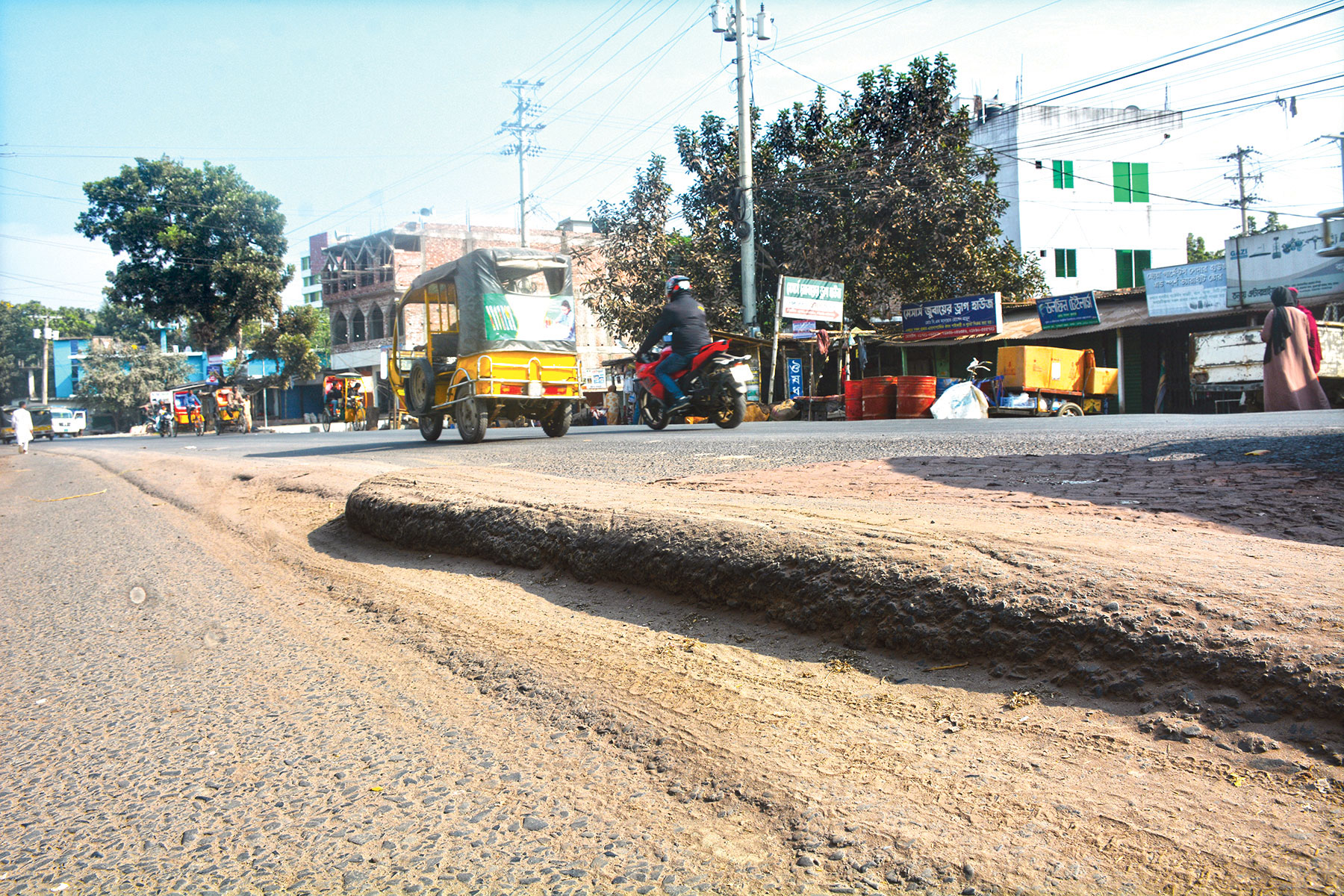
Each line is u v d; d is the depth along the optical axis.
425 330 12.05
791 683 2.21
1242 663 1.73
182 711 2.49
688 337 11.19
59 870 1.63
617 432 12.30
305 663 2.88
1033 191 34.00
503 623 3.06
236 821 1.79
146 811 1.86
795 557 2.64
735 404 11.38
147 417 60.59
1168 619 1.91
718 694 2.21
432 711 2.35
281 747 2.18
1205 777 1.55
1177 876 1.33
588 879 1.50
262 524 5.93
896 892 1.38
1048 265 34.12
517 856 1.60
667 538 3.08
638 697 2.27
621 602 3.07
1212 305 21.59
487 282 10.62
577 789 1.84
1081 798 1.55
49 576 4.82
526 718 2.24
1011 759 1.72
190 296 42.44
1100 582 2.12
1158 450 5.11
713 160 27.53
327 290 52.94
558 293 11.18
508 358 10.77
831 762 1.81
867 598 2.38
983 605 2.17
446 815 1.77
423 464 7.80
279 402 55.19
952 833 1.51
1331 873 1.28
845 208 25.64
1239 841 1.38
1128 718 1.76
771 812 1.66
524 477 5.25
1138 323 22.05
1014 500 3.60
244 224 42.88
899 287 27.42
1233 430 6.31
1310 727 1.58
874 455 6.11
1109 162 34.56
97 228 41.03
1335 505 3.17
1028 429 8.06
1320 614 1.83
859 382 18.70
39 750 2.26
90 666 3.01
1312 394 11.12
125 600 4.09
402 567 4.17
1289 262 20.45
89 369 63.06
